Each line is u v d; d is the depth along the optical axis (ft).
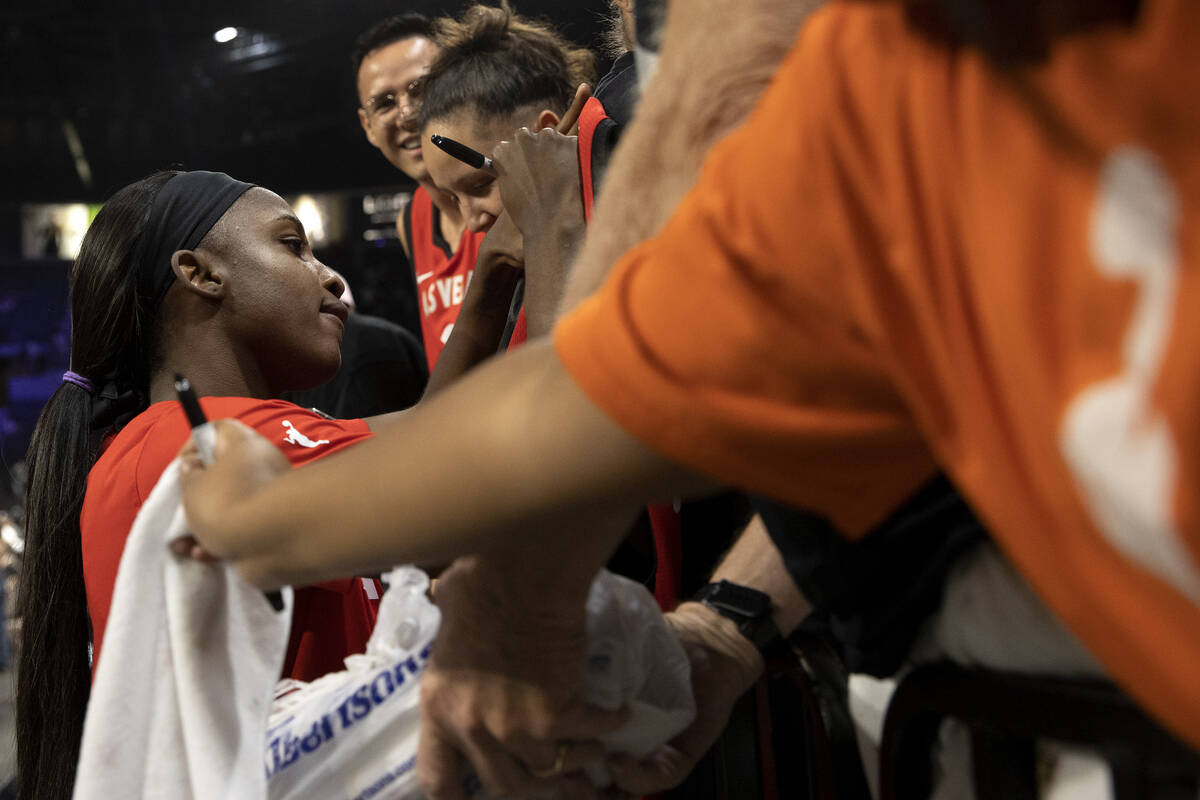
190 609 2.50
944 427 1.29
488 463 1.49
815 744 2.46
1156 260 1.05
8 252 55.52
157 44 48.01
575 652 1.99
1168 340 1.03
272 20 44.09
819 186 1.30
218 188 4.42
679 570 3.44
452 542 1.58
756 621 2.55
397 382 8.60
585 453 1.44
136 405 4.28
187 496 2.14
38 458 4.09
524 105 6.05
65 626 3.90
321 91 45.39
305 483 1.75
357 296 43.70
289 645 3.82
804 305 1.32
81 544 3.92
